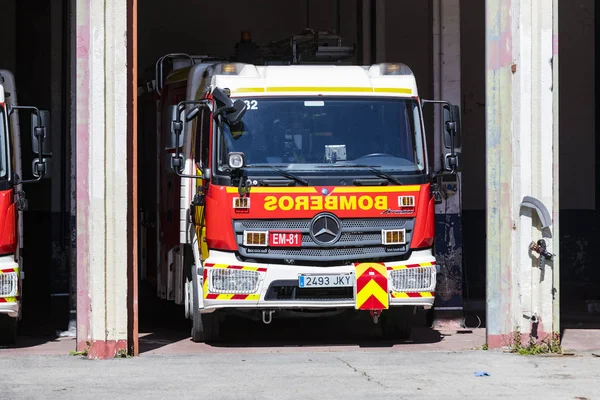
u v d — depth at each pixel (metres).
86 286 20.78
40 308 33.47
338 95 22.22
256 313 22.34
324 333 25.83
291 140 21.89
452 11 27.11
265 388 16.81
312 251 21.59
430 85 27.55
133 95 20.77
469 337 24.92
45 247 33.84
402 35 36.41
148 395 16.23
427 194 22.16
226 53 37.75
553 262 21.27
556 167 21.23
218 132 21.73
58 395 16.33
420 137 22.39
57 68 28.72
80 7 20.47
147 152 29.69
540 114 21.19
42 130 22.86
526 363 19.58
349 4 37.62
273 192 21.50
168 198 26.75
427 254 22.27
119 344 20.69
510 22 21.30
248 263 21.44
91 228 20.58
